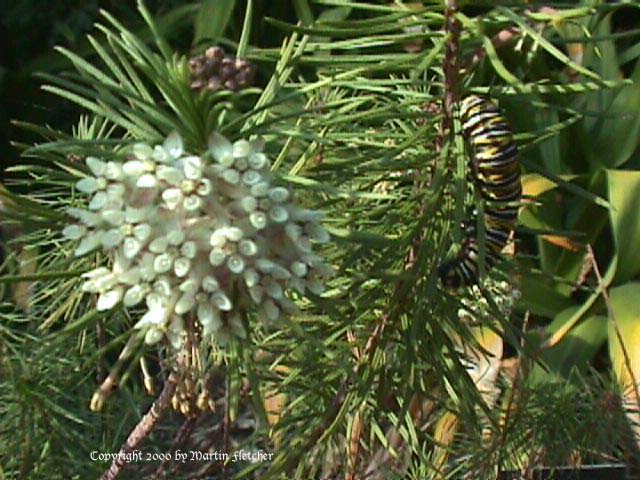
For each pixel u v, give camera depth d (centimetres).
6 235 30
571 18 18
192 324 17
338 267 21
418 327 20
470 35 19
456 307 21
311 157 21
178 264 15
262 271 16
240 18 56
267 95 19
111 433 28
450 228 20
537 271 23
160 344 25
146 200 16
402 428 26
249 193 16
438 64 21
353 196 18
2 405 26
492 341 34
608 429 30
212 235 15
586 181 54
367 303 21
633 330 47
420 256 20
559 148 53
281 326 18
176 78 16
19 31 63
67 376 25
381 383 22
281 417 24
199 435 30
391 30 20
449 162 20
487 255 21
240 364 18
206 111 16
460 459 30
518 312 39
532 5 19
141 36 57
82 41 60
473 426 22
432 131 20
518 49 20
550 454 30
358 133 21
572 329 49
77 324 17
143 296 16
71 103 59
